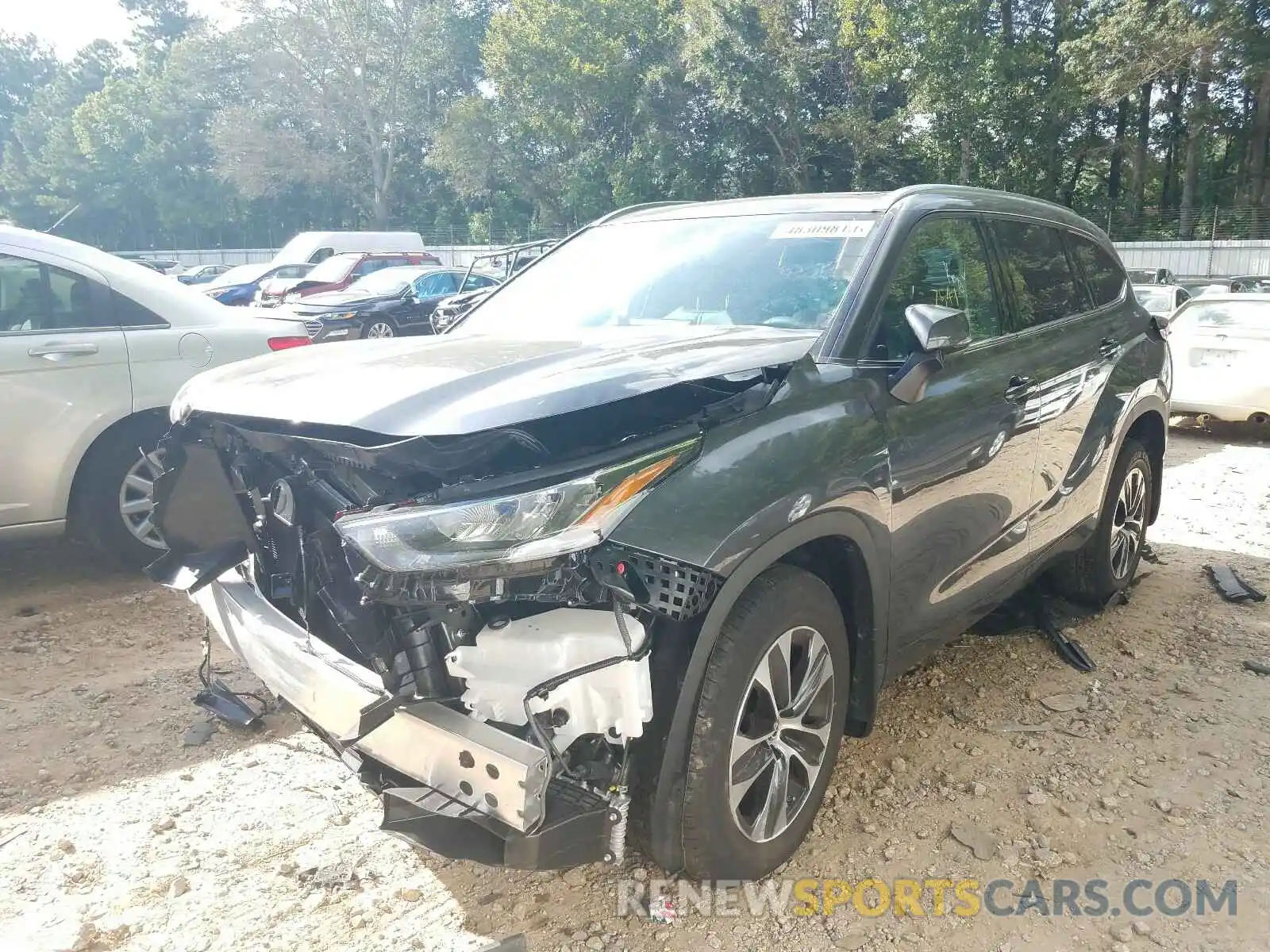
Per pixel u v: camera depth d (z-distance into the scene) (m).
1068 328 4.03
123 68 76.62
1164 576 5.25
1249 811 3.05
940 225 3.40
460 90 56.59
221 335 5.18
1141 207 39.28
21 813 2.98
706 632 2.27
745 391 2.54
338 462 2.43
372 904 2.59
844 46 34.38
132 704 3.70
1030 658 4.19
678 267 3.46
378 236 26.19
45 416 4.63
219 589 2.76
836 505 2.56
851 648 2.91
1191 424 10.48
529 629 2.14
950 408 3.07
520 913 2.55
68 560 5.39
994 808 3.06
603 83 40.88
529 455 2.23
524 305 3.70
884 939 2.47
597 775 2.18
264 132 54.41
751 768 2.51
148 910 2.56
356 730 2.17
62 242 4.91
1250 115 41.12
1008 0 36.81
